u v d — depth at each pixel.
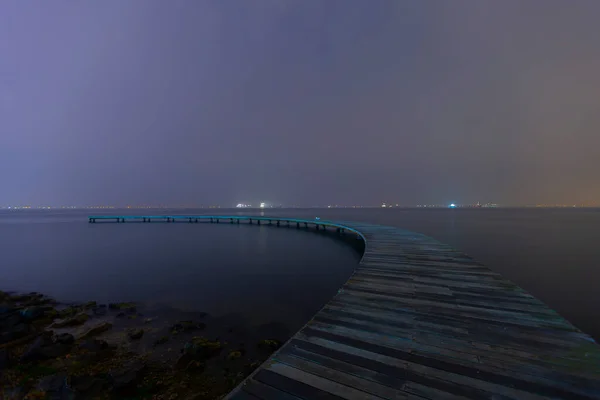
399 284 5.63
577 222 47.38
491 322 3.81
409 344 3.21
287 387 2.46
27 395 4.42
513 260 15.12
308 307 8.25
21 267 14.01
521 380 2.53
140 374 4.93
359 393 2.36
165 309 8.19
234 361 5.42
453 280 5.91
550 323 3.76
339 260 14.81
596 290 10.10
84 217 78.25
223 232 30.25
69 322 7.20
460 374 2.62
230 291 9.77
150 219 51.81
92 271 12.93
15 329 6.74
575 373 2.62
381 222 43.44
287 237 25.33
